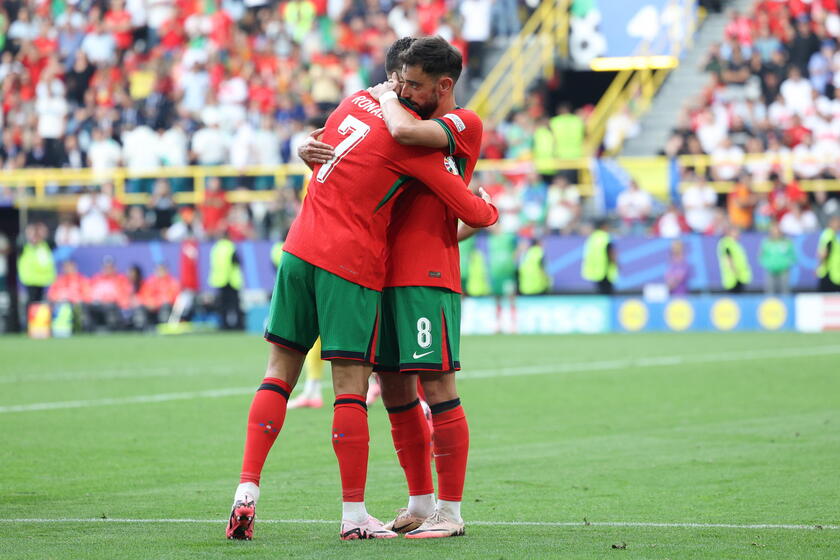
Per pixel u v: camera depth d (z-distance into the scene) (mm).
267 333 18375
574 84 102062
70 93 100438
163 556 16078
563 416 35469
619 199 82312
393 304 18297
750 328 79000
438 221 18328
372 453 28469
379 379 19094
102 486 23781
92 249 85000
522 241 81188
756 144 84938
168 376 48781
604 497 22109
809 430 31719
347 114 18344
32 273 84688
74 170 91562
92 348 66938
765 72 90750
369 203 17828
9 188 91062
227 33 99750
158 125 95562
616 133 91250
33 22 104062
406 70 18156
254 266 83125
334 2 99750
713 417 34906
